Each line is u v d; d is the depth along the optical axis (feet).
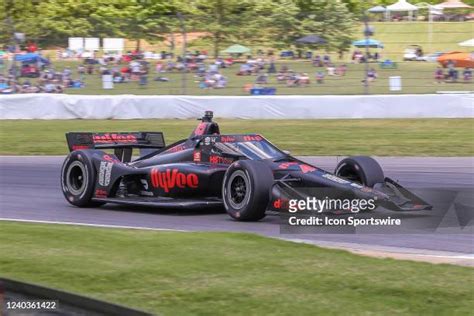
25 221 100.73
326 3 273.13
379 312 54.54
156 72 265.34
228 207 98.32
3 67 266.98
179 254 72.90
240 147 102.53
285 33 257.75
